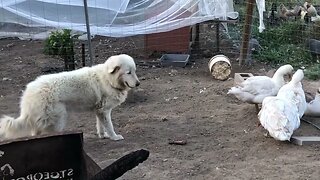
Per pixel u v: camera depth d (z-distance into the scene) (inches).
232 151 163.6
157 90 235.3
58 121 158.7
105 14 278.5
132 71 167.8
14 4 266.1
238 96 192.1
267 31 314.8
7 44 343.6
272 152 162.4
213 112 203.2
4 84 252.4
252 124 187.3
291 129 165.3
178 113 203.6
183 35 299.3
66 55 273.7
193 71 272.2
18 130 156.5
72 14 274.1
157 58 298.5
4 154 65.3
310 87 239.3
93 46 320.8
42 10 270.2
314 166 151.0
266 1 351.9
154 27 280.4
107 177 67.1
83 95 164.2
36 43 347.3
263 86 188.9
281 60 287.3
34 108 155.4
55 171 67.7
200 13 286.8
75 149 68.2
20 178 66.3
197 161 156.0
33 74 271.1
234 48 311.4
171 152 163.5
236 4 362.6
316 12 331.9
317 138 169.5
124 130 184.4
